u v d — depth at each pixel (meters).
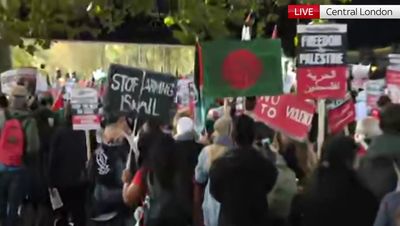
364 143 6.62
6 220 8.20
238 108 7.07
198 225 6.39
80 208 8.43
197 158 6.61
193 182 6.45
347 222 4.99
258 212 5.36
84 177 8.38
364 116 7.82
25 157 8.13
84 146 8.43
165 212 6.29
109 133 7.62
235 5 4.62
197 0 4.30
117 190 7.62
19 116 8.14
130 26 7.36
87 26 4.61
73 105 8.28
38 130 8.37
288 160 6.62
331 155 5.09
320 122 7.18
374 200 5.07
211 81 5.62
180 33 4.45
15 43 4.10
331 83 6.34
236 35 6.40
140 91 6.19
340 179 5.04
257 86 5.70
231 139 6.04
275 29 6.42
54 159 8.28
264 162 5.43
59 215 8.41
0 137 8.09
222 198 5.43
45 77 10.30
